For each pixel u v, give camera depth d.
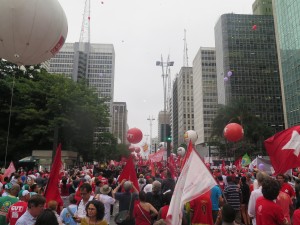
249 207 6.66
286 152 8.09
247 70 115.62
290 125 75.88
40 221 3.75
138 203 7.47
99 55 168.38
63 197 13.38
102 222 5.17
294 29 74.62
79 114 41.94
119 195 8.39
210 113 148.88
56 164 7.69
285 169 8.04
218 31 124.19
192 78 180.12
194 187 5.20
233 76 114.62
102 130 52.59
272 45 117.94
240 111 61.91
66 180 13.80
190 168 5.29
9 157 43.59
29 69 46.19
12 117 42.47
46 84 43.06
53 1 7.59
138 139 15.98
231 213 4.77
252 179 14.25
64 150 43.34
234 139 17.06
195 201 7.16
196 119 162.88
